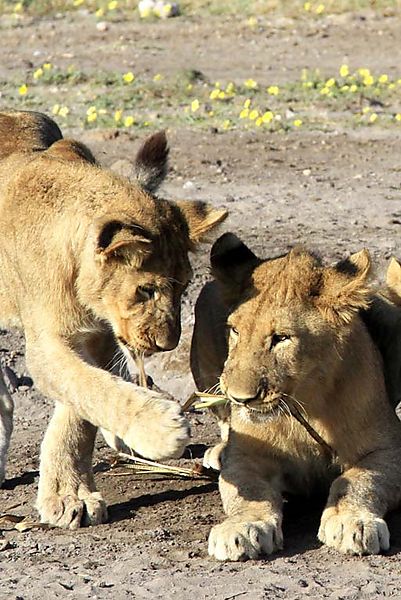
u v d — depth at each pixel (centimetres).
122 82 3145
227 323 1045
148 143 1220
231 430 1094
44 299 1064
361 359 1050
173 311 1050
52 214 1070
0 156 1209
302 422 1045
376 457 1055
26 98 3009
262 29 3925
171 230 1060
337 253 1841
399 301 1187
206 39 3831
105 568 970
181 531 1061
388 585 917
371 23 3925
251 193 2208
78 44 3803
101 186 1072
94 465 1262
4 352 1597
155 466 1212
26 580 948
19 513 1137
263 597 895
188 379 1499
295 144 2567
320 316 1018
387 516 1062
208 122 2750
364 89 3002
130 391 996
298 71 3334
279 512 1017
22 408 1471
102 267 1032
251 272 1055
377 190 2217
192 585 922
